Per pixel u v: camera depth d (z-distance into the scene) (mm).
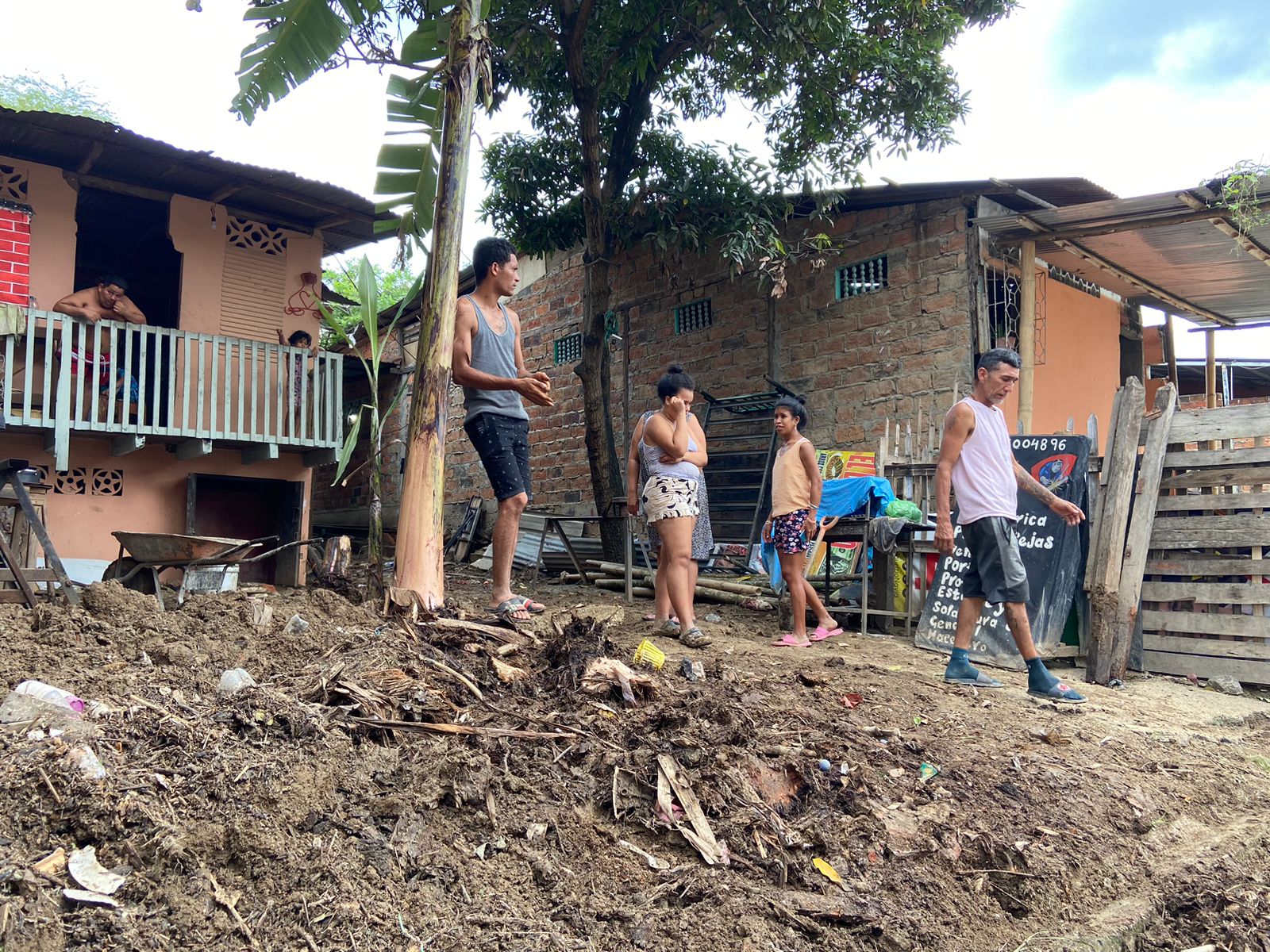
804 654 6215
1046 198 10844
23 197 8789
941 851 3340
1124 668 6238
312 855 2475
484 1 4949
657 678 4332
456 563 14336
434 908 2469
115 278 8688
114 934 2074
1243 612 6445
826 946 2740
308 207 10180
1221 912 3422
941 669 6168
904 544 7656
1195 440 6621
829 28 10094
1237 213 8953
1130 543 6430
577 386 15570
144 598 4320
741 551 11617
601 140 12625
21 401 8508
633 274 15008
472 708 3570
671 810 3166
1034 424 11578
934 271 10820
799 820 3348
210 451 9102
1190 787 4332
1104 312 13484
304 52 5812
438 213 4805
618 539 10945
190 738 2812
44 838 2305
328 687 3408
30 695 2885
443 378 4773
